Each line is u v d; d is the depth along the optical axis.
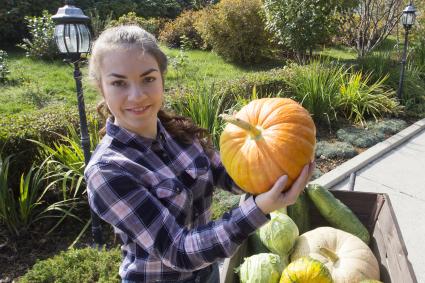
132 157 1.39
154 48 1.35
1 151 3.40
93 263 2.60
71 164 3.36
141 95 1.32
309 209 2.57
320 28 7.79
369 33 9.60
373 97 6.32
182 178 1.52
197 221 1.57
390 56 8.27
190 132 1.65
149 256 1.41
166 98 4.62
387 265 2.11
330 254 2.05
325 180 4.27
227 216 1.26
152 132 1.48
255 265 1.96
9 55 9.55
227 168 1.46
